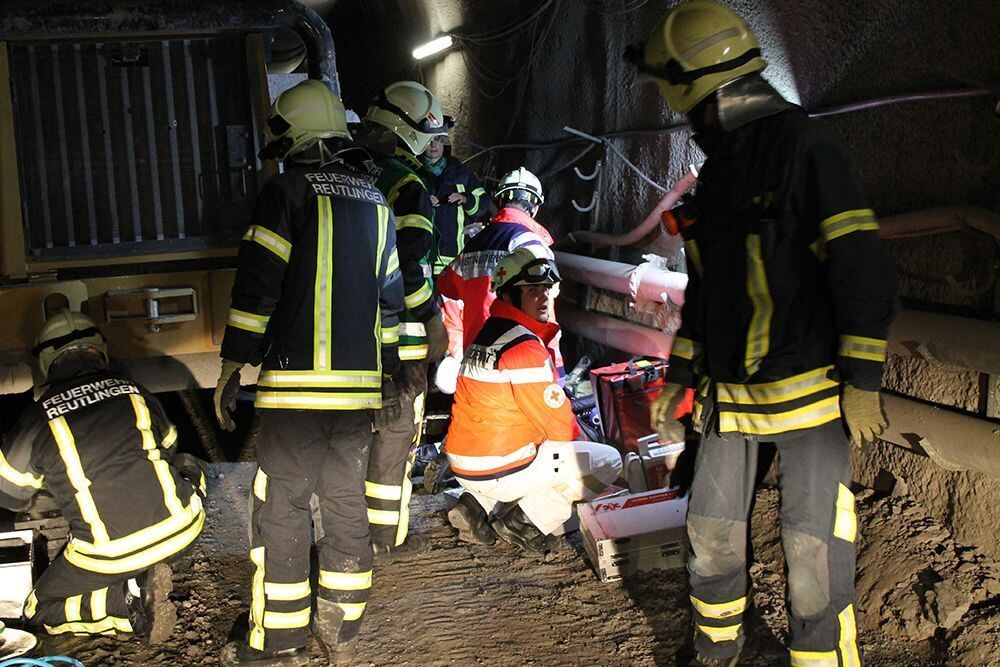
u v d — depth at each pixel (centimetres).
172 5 409
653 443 467
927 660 323
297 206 304
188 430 622
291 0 425
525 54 855
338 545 327
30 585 353
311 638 355
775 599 366
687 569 298
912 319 371
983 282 352
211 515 467
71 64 416
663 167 620
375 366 319
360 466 325
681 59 257
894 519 390
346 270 309
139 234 429
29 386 398
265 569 320
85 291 398
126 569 334
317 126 314
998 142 346
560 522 430
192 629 359
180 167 430
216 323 420
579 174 735
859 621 354
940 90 367
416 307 379
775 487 444
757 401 262
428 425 611
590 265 677
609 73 692
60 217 420
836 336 252
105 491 327
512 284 411
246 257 298
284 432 309
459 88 1052
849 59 423
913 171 390
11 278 405
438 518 472
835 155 242
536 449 429
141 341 410
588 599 383
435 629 363
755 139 254
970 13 354
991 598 337
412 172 393
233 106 434
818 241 243
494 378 406
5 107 403
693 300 283
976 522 361
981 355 338
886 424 241
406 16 1194
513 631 360
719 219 261
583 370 616
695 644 303
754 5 488
